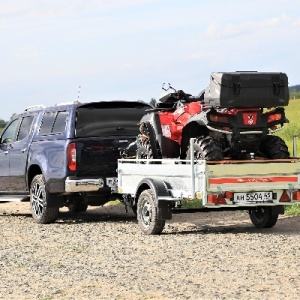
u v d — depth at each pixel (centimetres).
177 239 1382
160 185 1459
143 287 953
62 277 1043
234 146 1427
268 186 1416
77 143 1678
